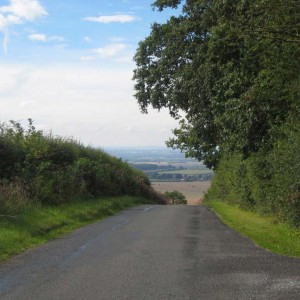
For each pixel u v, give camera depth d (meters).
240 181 20.52
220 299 5.86
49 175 18.20
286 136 12.98
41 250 9.47
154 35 27.88
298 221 11.89
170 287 6.48
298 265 7.81
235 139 17.23
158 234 11.92
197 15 23.08
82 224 14.38
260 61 15.21
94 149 31.30
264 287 6.39
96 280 6.91
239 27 11.46
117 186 29.23
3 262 8.25
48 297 6.03
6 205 12.66
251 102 15.20
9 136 18.73
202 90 22.30
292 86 12.54
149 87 29.53
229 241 10.66
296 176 11.56
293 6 9.65
